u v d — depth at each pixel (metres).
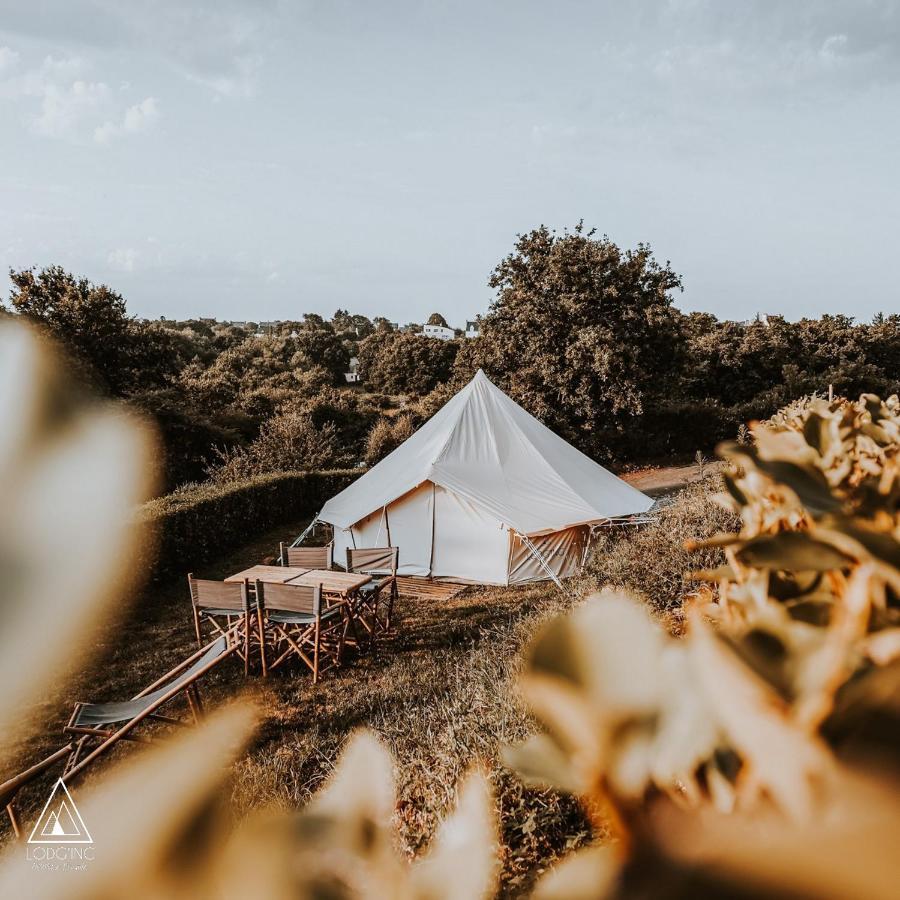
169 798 0.17
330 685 7.28
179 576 11.88
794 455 0.44
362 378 67.81
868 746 0.14
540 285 25.67
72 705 6.61
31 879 0.16
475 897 0.21
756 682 0.16
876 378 36.75
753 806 0.15
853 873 0.12
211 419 21.47
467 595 10.66
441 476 11.27
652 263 25.91
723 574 0.46
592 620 0.19
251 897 0.18
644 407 27.03
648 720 0.17
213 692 7.19
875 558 0.29
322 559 9.10
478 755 2.72
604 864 0.16
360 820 0.20
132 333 21.20
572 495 11.77
